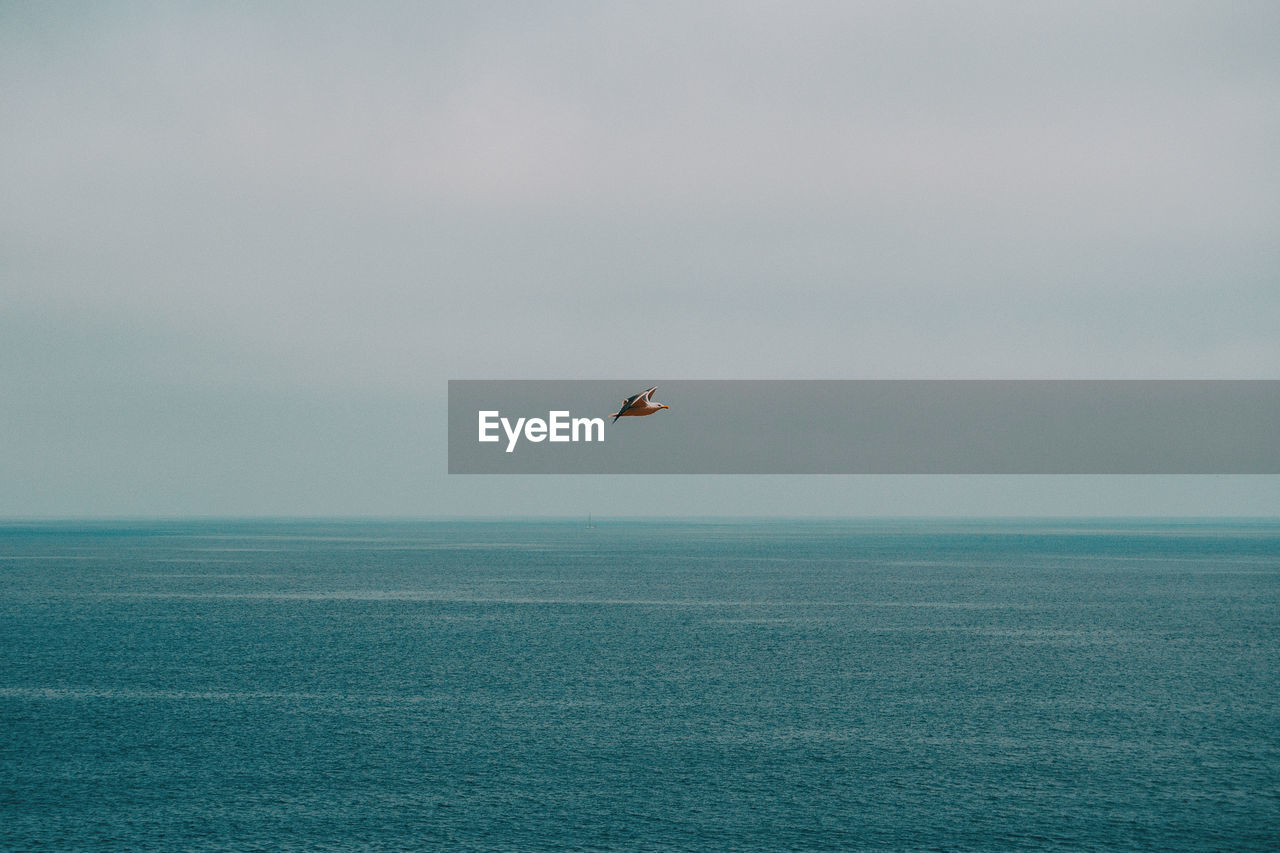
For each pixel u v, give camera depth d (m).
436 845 40.31
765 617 111.00
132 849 39.69
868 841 41.09
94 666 78.06
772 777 49.03
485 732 57.34
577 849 40.16
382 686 70.50
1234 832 41.97
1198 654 85.50
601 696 67.31
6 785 47.34
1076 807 44.91
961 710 63.31
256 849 39.78
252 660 81.19
